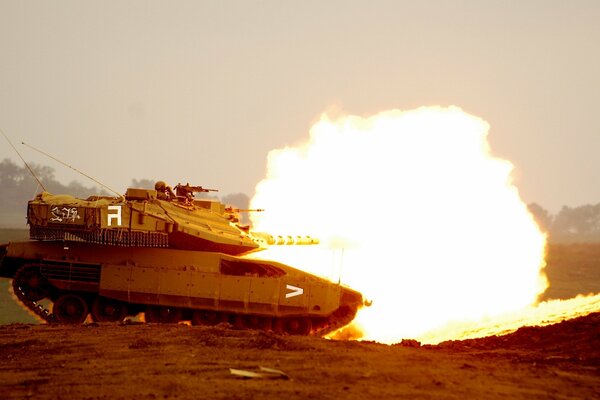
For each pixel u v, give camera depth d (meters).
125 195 90.12
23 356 57.28
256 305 86.31
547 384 44.34
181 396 42.06
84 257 87.94
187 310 88.50
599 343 56.62
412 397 40.91
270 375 46.22
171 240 88.50
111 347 58.81
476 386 43.47
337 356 52.44
